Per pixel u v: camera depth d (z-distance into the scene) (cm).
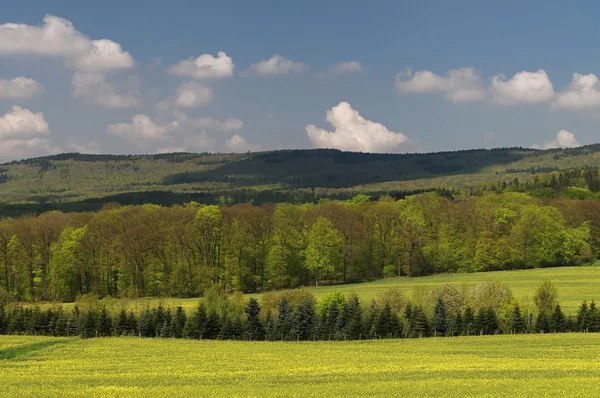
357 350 7450
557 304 8931
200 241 14075
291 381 5188
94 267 13662
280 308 9069
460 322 8775
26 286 13675
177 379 5353
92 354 7106
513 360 6300
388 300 9462
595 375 5253
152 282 13425
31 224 13988
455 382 4984
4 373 5769
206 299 9588
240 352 7269
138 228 13575
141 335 9200
